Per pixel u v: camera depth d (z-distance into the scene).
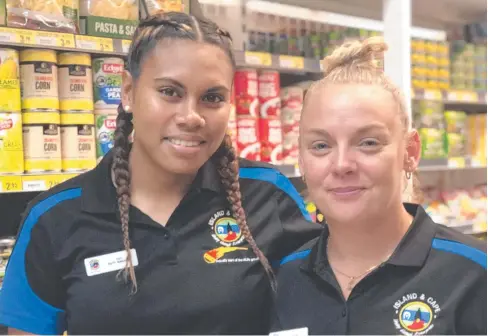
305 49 2.54
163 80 1.04
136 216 1.18
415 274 0.99
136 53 1.09
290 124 2.39
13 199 2.11
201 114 1.07
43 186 1.76
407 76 2.36
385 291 0.99
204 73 1.04
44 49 1.80
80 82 1.88
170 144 1.07
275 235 1.27
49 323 1.24
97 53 1.97
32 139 1.79
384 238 1.02
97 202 1.20
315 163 0.97
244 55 2.12
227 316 1.16
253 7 2.60
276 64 2.23
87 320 1.14
